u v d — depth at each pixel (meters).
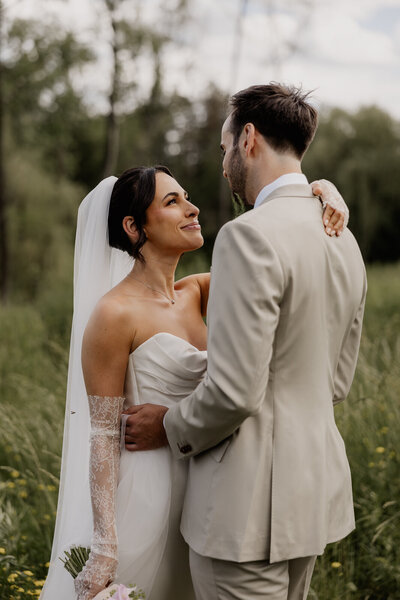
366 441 3.72
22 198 19.17
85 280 2.24
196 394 1.81
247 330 1.71
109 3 14.02
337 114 28.44
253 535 1.82
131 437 2.08
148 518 2.07
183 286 2.35
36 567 3.25
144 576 2.10
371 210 26.42
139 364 2.09
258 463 1.83
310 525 1.85
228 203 22.45
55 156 23.31
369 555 3.16
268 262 1.75
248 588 1.85
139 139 25.83
